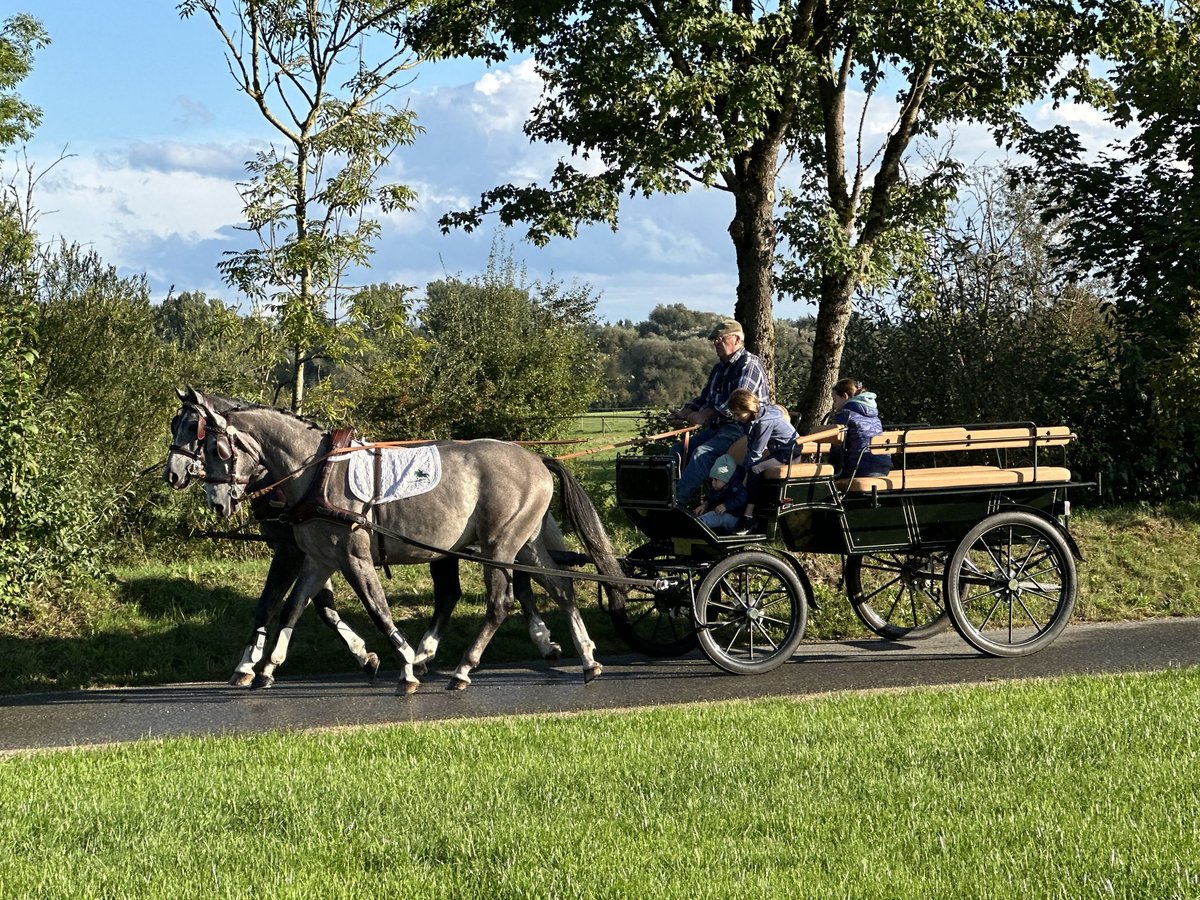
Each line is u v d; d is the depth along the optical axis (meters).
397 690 9.07
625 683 9.23
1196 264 17.78
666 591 9.62
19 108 23.19
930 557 10.31
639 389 50.56
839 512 9.61
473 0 14.98
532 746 6.88
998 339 19.98
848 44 14.84
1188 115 18.47
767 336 14.72
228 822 5.57
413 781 6.16
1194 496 16.94
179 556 14.65
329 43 15.38
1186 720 6.86
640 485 9.68
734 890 4.50
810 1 13.99
